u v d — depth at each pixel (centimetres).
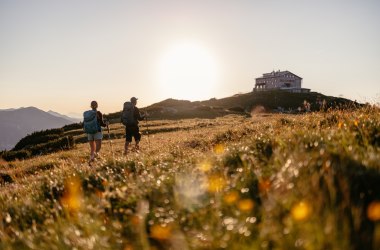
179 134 3331
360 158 507
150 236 460
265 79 19625
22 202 755
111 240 462
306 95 15738
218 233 392
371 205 370
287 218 382
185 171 718
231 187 537
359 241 324
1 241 547
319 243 318
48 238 497
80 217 541
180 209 502
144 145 2469
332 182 414
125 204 603
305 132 769
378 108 1077
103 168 1061
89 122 1894
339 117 1167
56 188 843
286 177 477
